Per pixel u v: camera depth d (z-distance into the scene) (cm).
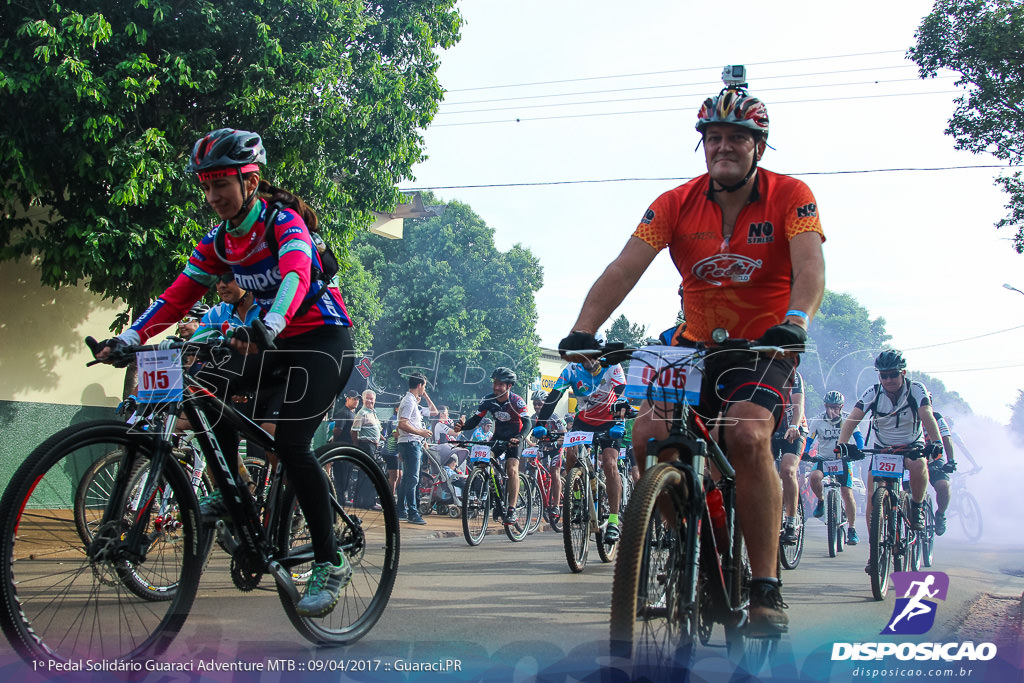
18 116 743
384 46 966
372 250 2500
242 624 358
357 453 351
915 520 618
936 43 1339
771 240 300
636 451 285
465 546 777
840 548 840
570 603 462
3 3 725
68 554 259
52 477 256
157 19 771
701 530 265
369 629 349
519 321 2448
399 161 975
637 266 310
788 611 468
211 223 858
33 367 934
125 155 757
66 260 789
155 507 275
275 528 319
